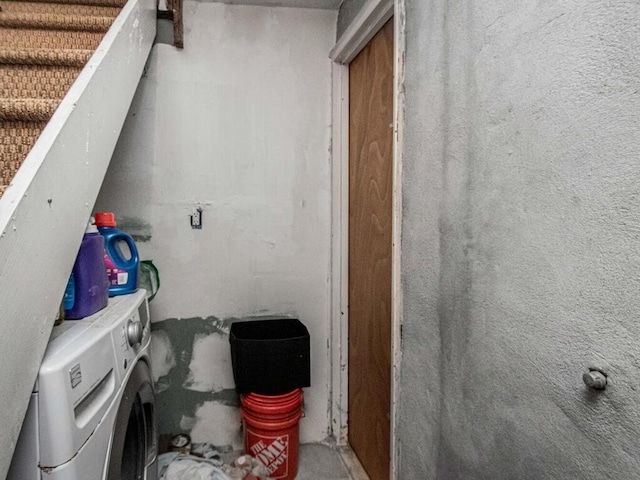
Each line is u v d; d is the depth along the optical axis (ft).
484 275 2.78
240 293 6.67
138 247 6.32
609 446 1.83
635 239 1.71
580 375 1.99
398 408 4.25
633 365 1.72
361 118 6.20
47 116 3.62
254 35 6.52
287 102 6.64
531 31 2.31
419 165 3.75
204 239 6.51
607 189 1.84
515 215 2.46
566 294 2.08
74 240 2.91
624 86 1.76
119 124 4.17
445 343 3.30
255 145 6.59
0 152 3.71
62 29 5.36
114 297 4.36
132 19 4.64
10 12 5.64
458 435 3.11
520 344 2.42
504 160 2.56
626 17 1.74
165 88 6.30
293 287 6.84
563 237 2.10
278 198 6.70
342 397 6.93
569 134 2.05
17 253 2.07
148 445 4.58
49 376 2.30
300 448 6.90
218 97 6.45
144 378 4.03
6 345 1.96
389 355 5.25
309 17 6.65
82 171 3.08
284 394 5.93
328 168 6.82
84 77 3.29
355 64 6.48
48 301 2.45
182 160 6.39
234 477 5.64
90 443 2.64
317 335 6.97
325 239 6.89
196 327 6.56
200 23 6.37
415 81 3.83
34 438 2.28
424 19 3.63
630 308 1.74
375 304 5.72
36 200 2.28
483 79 2.76
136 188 6.28
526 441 2.37
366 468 6.14
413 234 3.89
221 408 6.70
